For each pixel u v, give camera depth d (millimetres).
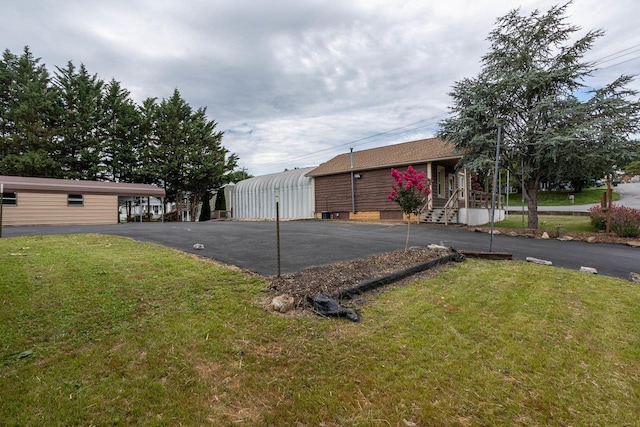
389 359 2584
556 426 1963
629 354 2820
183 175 24078
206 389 2168
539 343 2939
